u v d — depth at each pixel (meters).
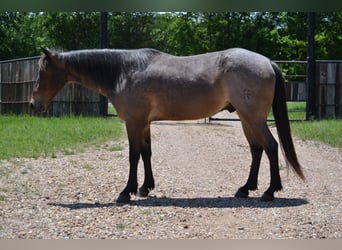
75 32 34.84
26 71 22.42
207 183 9.19
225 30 31.11
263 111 7.53
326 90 22.11
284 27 32.72
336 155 12.48
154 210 7.16
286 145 7.66
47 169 10.23
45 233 6.09
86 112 22.25
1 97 23.61
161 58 7.88
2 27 36.16
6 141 13.30
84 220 6.65
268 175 9.95
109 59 7.97
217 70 7.57
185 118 7.84
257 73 7.44
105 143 14.05
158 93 7.71
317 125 18.11
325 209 7.19
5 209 7.17
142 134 7.87
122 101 7.84
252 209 7.21
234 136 16.59
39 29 38.47
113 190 8.57
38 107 8.12
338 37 30.72
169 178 9.59
